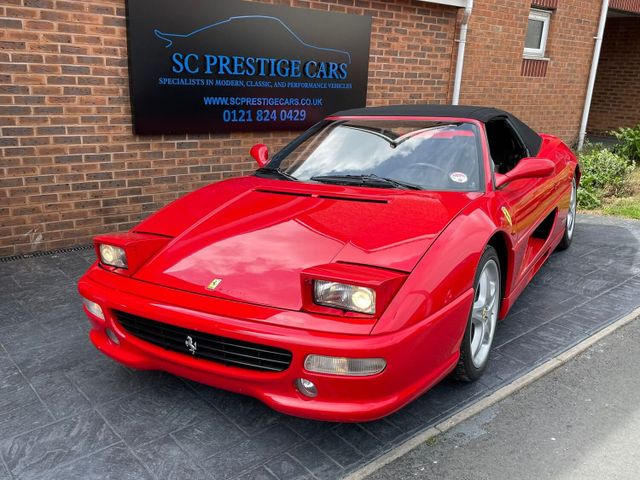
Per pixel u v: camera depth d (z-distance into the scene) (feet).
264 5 19.17
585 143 38.81
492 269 9.71
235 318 7.36
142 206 18.29
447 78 26.50
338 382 7.09
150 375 9.81
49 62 15.61
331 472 7.47
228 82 18.97
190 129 18.47
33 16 15.12
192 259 8.44
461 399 9.20
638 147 31.83
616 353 10.96
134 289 8.28
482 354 9.68
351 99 22.63
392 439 8.17
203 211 9.77
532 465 7.68
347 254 7.88
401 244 8.01
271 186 10.55
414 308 7.26
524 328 11.87
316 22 20.66
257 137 20.45
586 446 8.11
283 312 7.28
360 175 10.73
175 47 17.46
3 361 10.18
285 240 8.40
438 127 11.60
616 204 23.93
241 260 8.16
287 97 20.66
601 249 17.61
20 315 12.14
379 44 23.40
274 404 7.51
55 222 16.69
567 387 9.71
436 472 7.51
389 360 7.02
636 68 45.01
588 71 35.47
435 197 9.59
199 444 8.00
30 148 15.81
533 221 11.96
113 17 16.38
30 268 15.10
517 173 10.72
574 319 12.35
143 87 17.10
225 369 7.69
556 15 32.07
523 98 31.73
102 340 9.12
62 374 9.78
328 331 7.00
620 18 45.14
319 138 12.18
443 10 25.08
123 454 7.74
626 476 7.50
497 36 28.68
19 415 8.58
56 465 7.48
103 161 17.17
